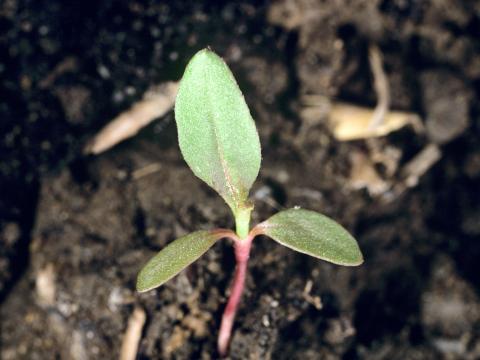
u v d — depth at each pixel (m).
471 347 0.11
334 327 0.10
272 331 0.10
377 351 0.11
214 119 0.07
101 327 0.10
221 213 0.11
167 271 0.07
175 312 0.10
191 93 0.07
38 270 0.11
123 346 0.10
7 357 0.11
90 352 0.10
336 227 0.08
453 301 0.11
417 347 0.11
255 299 0.10
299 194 0.11
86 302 0.10
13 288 0.11
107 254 0.11
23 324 0.11
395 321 0.11
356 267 0.11
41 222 0.11
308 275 0.10
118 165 0.11
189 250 0.08
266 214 0.11
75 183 0.11
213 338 0.10
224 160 0.07
